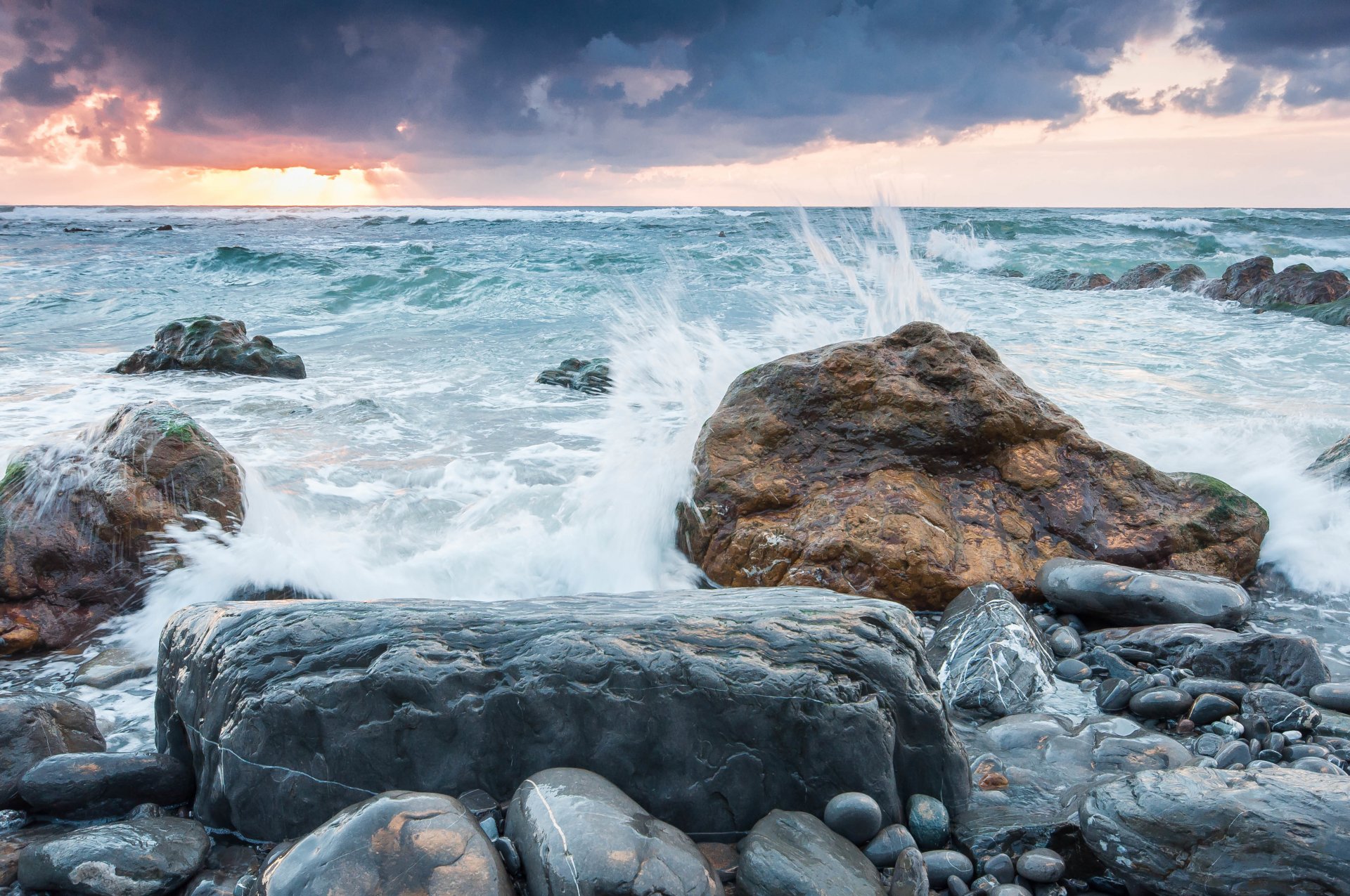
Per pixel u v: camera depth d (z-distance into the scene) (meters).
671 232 34.38
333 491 5.68
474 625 2.73
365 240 33.25
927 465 4.74
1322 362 10.06
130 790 2.65
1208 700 3.19
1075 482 4.69
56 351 11.25
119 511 4.32
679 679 2.56
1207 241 28.28
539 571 4.69
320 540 4.88
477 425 7.50
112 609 4.18
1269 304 15.00
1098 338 11.61
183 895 2.34
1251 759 2.85
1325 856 2.01
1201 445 6.38
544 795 2.28
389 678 2.55
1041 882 2.34
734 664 2.59
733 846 2.50
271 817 2.54
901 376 4.88
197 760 2.68
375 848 2.02
